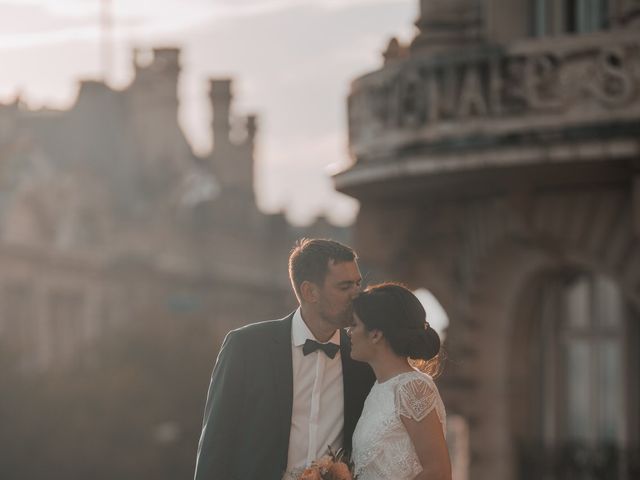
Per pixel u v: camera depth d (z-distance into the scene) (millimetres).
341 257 8766
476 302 22031
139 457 52344
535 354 22203
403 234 22344
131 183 75812
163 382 56844
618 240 19281
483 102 17922
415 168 18562
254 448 8750
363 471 8641
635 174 18234
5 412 49875
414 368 8766
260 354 8828
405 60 18703
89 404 51906
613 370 21078
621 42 17078
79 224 67438
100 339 59094
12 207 61469
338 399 8867
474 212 21406
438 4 21016
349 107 20219
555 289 21922
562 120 17375
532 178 19016
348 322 8805
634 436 20766
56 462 50438
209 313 76750
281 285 83875
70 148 75312
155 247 73062
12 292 61625
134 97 77125
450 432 28734
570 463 21406
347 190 20875
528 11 20500
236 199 80875
